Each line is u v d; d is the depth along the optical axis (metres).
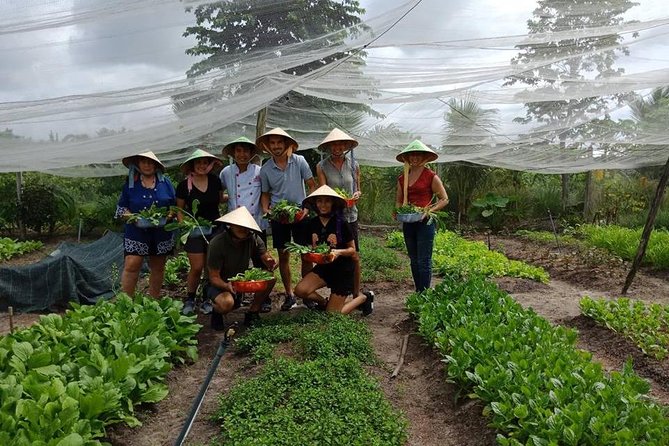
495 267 11.55
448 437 4.80
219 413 4.94
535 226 20.53
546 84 7.87
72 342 5.52
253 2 4.62
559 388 4.43
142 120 6.19
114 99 5.36
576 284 11.12
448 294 7.73
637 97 9.27
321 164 7.68
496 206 20.27
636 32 5.94
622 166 16.30
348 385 5.28
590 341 7.23
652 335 6.77
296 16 4.90
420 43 6.04
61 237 17.83
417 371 6.16
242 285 6.36
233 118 7.47
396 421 4.76
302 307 8.25
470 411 5.00
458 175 20.86
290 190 7.48
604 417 3.97
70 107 5.32
